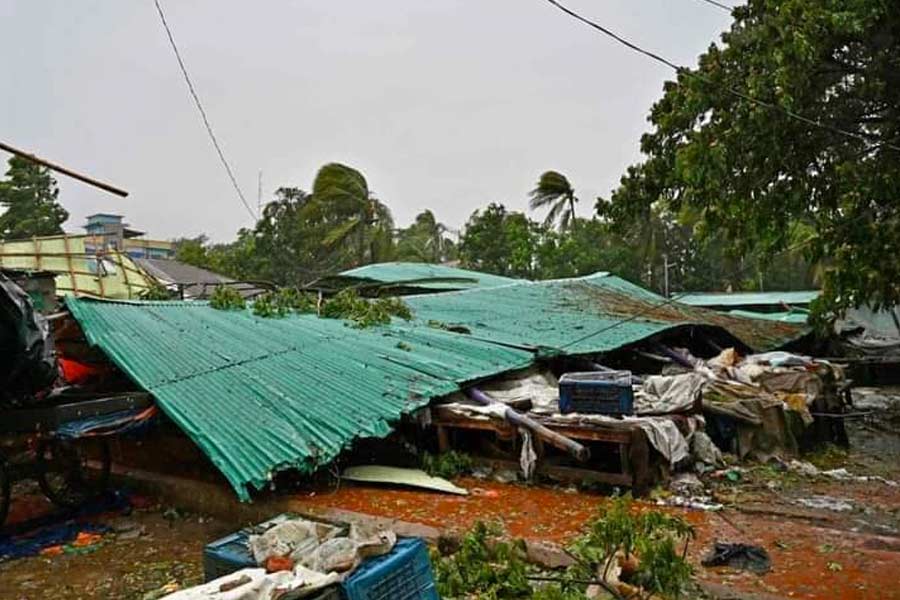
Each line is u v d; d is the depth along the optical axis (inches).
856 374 733.3
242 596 125.5
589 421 315.9
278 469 274.5
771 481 334.3
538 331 530.9
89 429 270.5
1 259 661.3
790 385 438.3
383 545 149.2
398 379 370.3
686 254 1417.3
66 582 232.7
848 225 394.6
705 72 386.9
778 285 1391.5
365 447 339.6
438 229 1569.9
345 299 517.0
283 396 325.7
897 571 202.2
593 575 183.5
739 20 402.9
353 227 1128.2
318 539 153.8
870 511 289.7
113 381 348.8
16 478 286.4
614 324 578.9
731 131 367.6
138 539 272.7
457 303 625.3
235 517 288.8
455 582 190.4
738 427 372.8
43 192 1176.8
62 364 354.0
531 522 258.7
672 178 432.5
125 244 1540.4
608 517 180.2
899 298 419.2
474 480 326.3
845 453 429.7
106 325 346.3
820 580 196.1
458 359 419.2
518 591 190.1
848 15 319.9
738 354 608.4
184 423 281.0
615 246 1274.6
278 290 551.2
